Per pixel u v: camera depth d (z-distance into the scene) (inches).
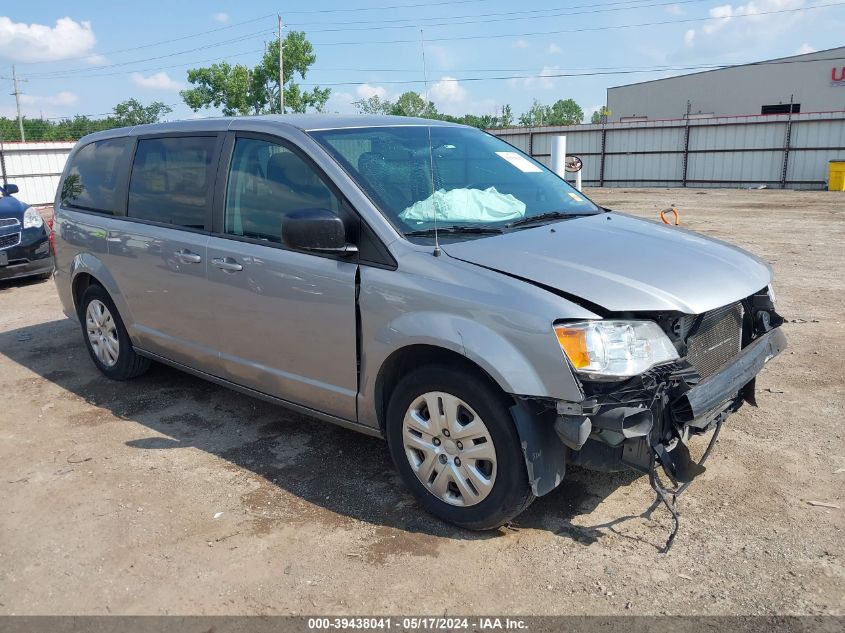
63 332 275.6
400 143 155.9
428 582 114.7
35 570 122.1
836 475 142.6
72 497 146.2
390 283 127.0
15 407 198.2
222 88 2225.6
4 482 153.9
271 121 157.4
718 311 123.6
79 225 208.5
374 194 135.8
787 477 142.5
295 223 127.3
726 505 133.0
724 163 1171.3
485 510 122.4
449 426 124.5
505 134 1391.5
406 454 133.2
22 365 235.3
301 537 128.7
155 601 112.8
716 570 114.3
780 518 128.1
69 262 215.9
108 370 213.3
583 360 108.3
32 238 362.6
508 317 112.8
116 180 198.1
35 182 1136.2
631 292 113.2
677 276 120.6
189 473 154.9
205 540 128.8
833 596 107.0
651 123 1222.9
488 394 117.3
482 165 162.7
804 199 861.2
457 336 117.0
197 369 179.5
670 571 114.6
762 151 1130.0
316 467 155.9
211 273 161.9
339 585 114.9
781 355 218.5
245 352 160.4
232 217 160.1
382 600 110.9
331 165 140.3
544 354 109.6
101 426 182.7
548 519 131.1
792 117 1091.3
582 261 122.3
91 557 125.2
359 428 143.3
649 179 1252.5
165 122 192.5
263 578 117.3
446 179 150.3
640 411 107.2
